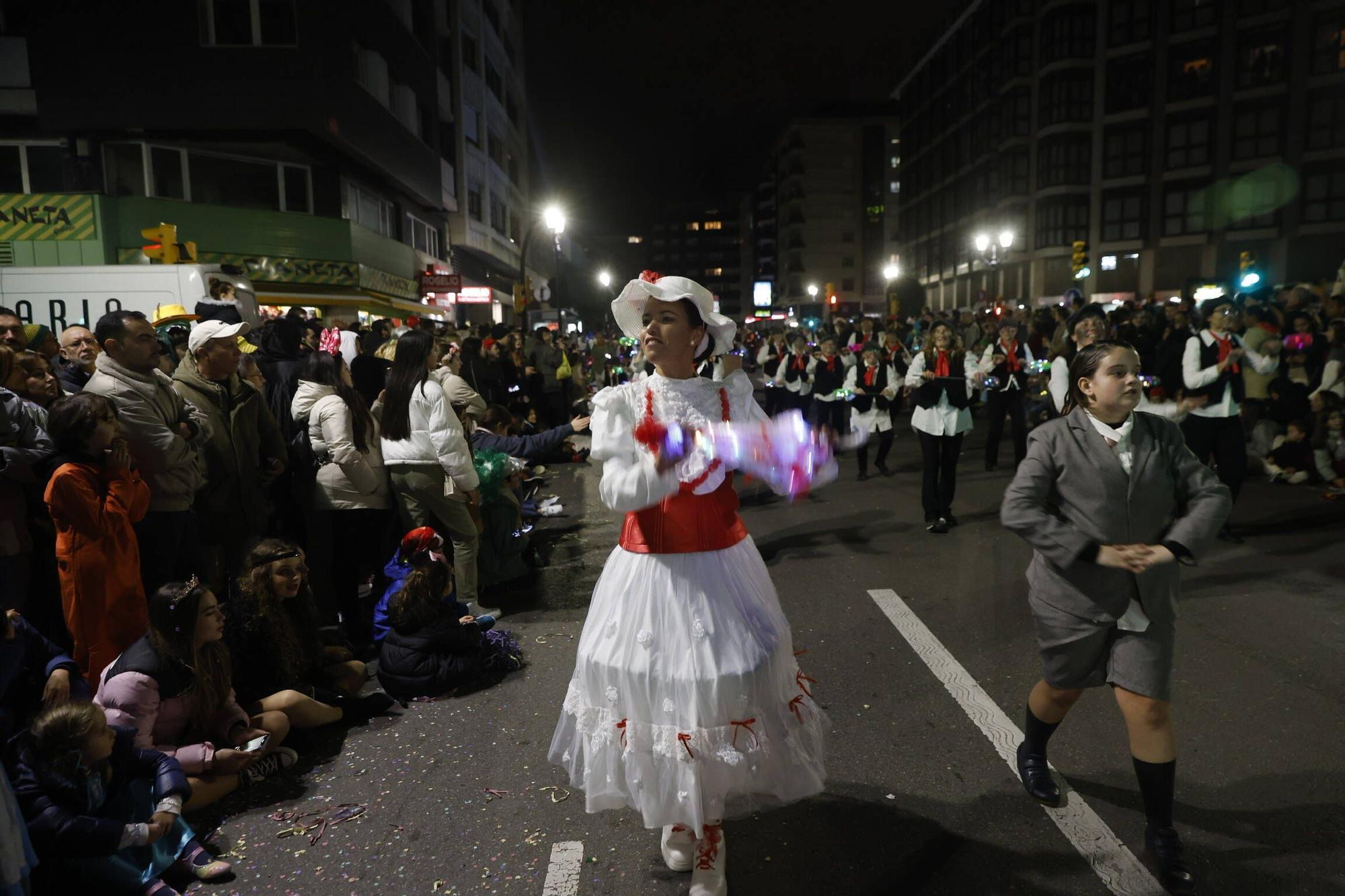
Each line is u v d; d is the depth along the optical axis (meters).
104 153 19.64
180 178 20.39
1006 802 3.24
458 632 4.49
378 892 2.81
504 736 3.92
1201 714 3.91
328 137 20.56
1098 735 3.73
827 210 91.31
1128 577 2.75
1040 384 10.62
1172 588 2.72
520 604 5.88
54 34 19.00
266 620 4.03
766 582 2.66
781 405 13.25
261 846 3.09
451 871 2.91
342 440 5.04
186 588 3.52
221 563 5.09
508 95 49.53
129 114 19.25
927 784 3.38
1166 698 2.74
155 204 18.48
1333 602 5.31
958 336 7.61
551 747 2.72
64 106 19.14
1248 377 10.10
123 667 3.35
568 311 51.72
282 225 20.86
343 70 20.88
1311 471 8.91
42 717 2.85
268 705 3.83
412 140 27.17
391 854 3.02
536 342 16.83
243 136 20.09
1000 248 44.56
